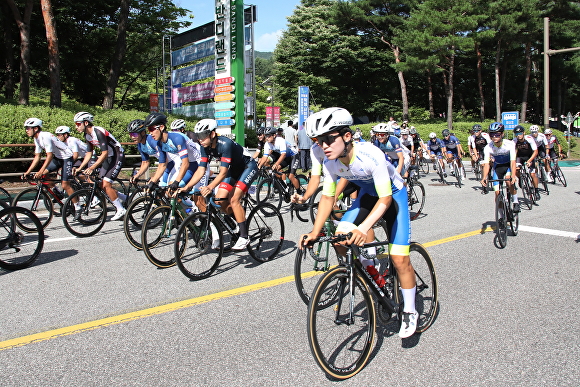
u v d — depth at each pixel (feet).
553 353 10.03
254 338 10.88
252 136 65.10
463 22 98.27
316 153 15.06
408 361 9.76
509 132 83.97
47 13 49.70
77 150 24.76
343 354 9.13
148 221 16.46
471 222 24.54
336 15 119.65
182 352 10.19
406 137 44.60
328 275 8.99
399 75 121.80
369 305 9.62
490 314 12.23
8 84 66.33
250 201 26.27
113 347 10.46
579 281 14.83
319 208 10.48
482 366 9.50
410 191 25.81
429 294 11.55
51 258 18.02
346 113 9.38
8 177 37.63
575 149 108.37
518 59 129.39
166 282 15.10
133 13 81.71
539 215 26.48
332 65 126.62
